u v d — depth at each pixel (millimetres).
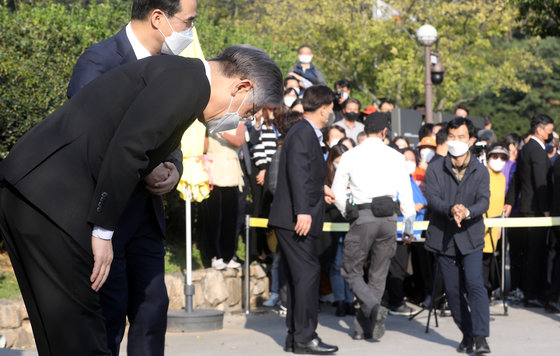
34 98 6605
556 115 49250
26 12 7648
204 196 6805
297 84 10250
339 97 10500
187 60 2887
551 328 7223
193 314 6801
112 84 2812
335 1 30656
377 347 6289
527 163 8672
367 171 6383
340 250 7836
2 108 6355
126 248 3279
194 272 7594
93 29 8062
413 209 6477
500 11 30078
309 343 5891
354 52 31047
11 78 6527
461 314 6078
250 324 7262
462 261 6031
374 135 6480
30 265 2758
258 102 3051
